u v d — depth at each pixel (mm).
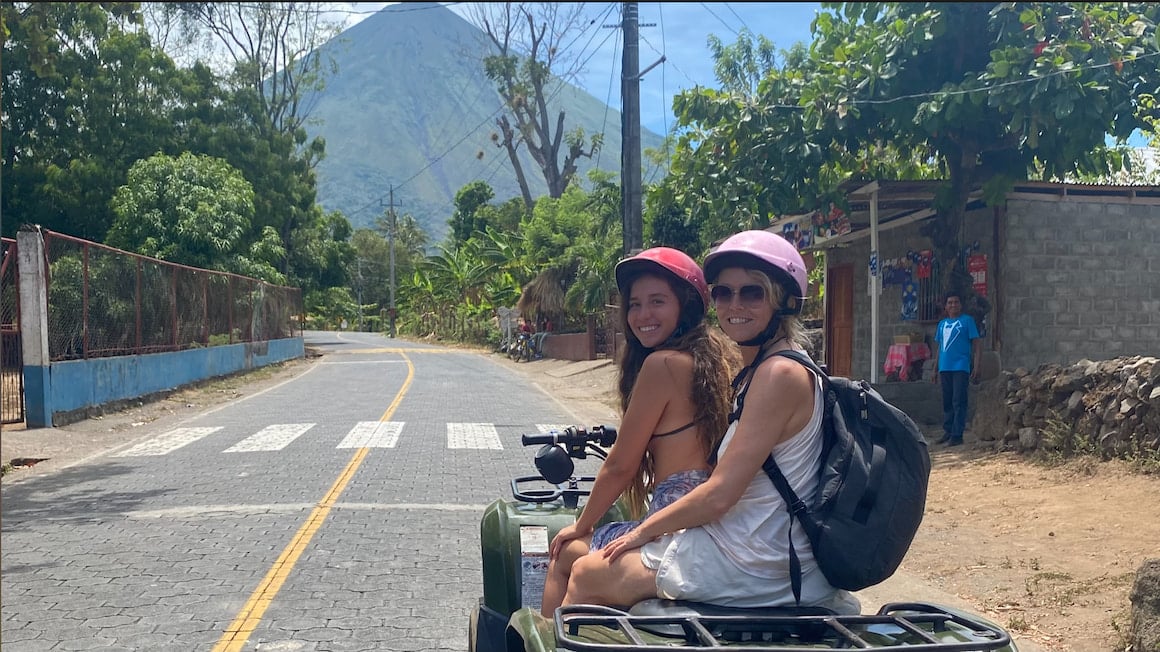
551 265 39031
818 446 2803
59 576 6547
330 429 14781
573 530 3197
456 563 6898
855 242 17109
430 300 68625
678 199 14828
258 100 44500
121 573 6617
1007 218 12742
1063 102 10812
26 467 11906
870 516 2680
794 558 2715
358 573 6625
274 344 34531
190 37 42906
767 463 2771
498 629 3895
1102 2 12016
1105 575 6051
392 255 85625
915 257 14719
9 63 30766
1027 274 12766
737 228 16859
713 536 2748
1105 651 4871
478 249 55062
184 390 21859
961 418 11008
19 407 14609
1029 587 6000
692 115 13750
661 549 2801
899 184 12844
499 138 55406
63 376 15203
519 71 51156
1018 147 12234
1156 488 7703
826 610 2719
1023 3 11703
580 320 38188
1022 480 8781
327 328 107375
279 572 6629
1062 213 12844
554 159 52000
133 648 5145
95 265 17250
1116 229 12898
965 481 9062
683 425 2984
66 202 32812
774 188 13281
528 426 15320
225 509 8758
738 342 2992
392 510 8703
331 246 52344
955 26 12211
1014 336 12719
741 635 2641
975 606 5789
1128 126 11328
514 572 3857
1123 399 8719
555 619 2508
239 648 5152
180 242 33094
